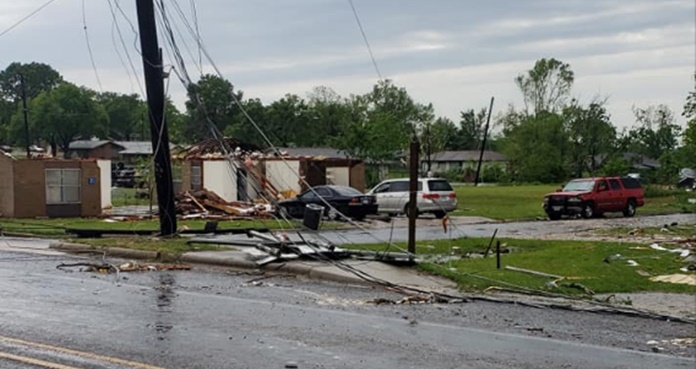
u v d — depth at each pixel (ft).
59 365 24.90
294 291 43.39
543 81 343.26
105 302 38.19
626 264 54.34
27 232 87.81
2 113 380.17
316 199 111.04
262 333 30.81
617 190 125.29
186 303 38.32
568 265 53.67
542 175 296.10
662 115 341.82
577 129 302.25
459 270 50.72
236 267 54.70
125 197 166.71
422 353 27.63
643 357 27.73
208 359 26.08
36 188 113.91
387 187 122.83
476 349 28.50
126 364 25.13
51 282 45.65
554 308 38.78
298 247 55.52
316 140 312.09
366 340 29.76
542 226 103.50
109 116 396.98
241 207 119.14
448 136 410.52
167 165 70.28
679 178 211.41
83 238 72.74
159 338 29.45
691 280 48.08
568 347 29.22
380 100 327.47
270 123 292.20
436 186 121.19
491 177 307.58
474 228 100.48
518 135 305.12
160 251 60.23
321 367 25.30
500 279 47.44
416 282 46.78
